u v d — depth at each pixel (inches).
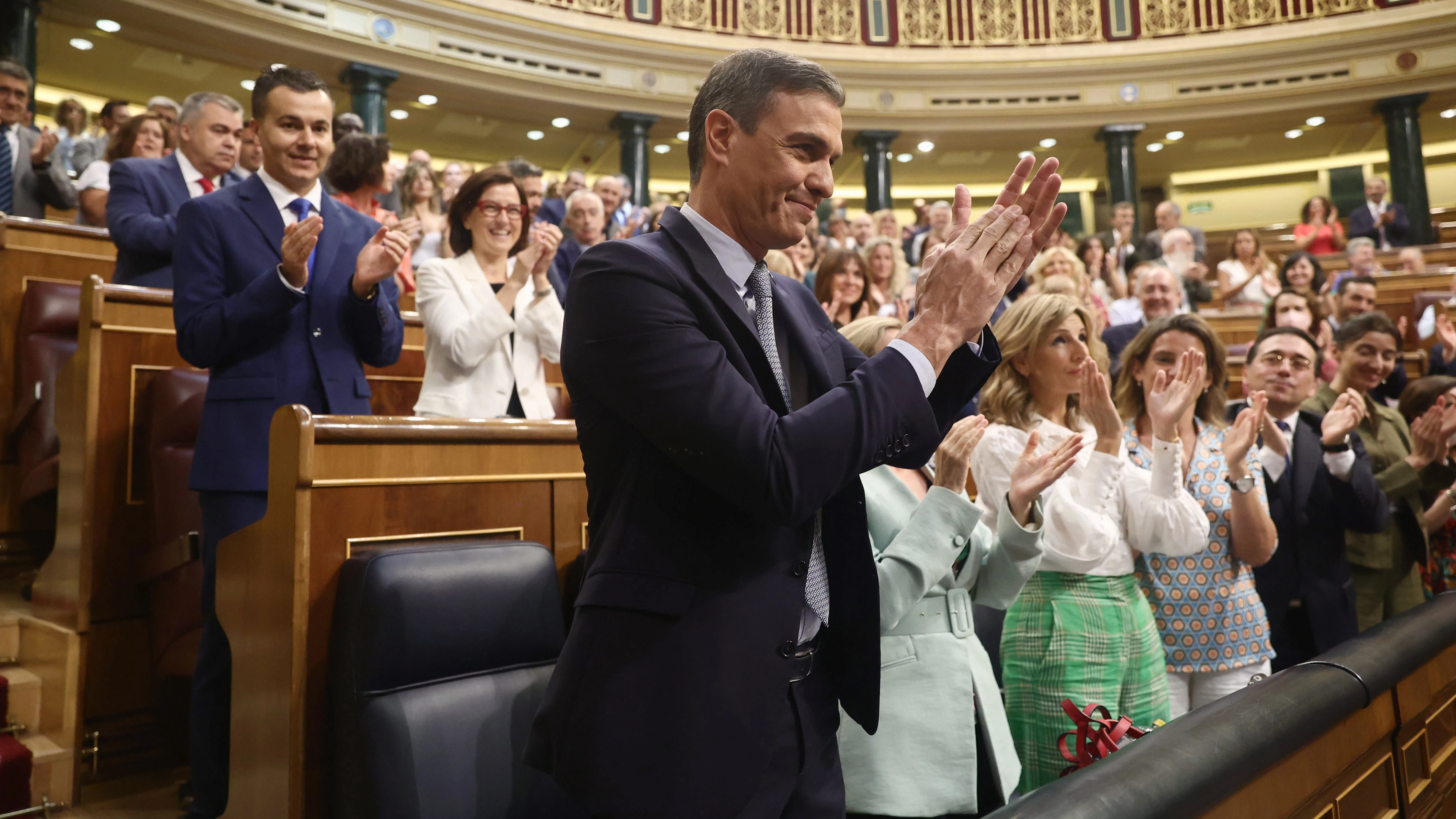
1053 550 65.1
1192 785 34.2
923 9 416.8
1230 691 76.1
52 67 354.6
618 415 35.8
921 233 295.1
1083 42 414.6
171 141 170.1
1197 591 76.2
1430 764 60.9
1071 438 58.9
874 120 415.5
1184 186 519.5
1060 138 433.7
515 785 50.5
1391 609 103.5
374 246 72.3
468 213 88.0
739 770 34.0
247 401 69.3
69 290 110.4
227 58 339.3
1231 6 406.9
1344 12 396.8
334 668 49.5
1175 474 69.1
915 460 35.5
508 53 371.2
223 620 55.6
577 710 34.9
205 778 66.6
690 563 35.5
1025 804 30.5
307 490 51.4
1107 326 207.8
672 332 34.4
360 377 74.2
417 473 56.4
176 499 83.4
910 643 57.4
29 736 85.0
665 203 271.0
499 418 76.6
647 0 390.9
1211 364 82.7
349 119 180.4
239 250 72.3
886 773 54.6
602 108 390.9
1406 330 252.2
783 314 41.7
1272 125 423.8
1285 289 234.2
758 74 38.1
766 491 32.8
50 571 90.0
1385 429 110.1
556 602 55.6
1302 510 93.3
